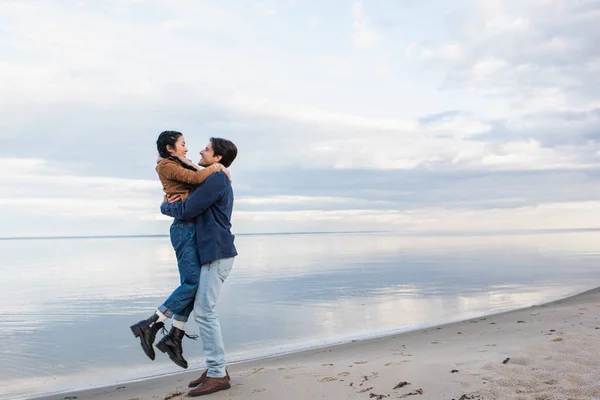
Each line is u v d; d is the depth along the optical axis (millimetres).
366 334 7414
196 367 5867
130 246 77062
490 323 7219
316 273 18781
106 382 5312
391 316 9047
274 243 73188
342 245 57531
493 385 3365
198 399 3598
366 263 24078
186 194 3771
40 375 5680
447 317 8719
